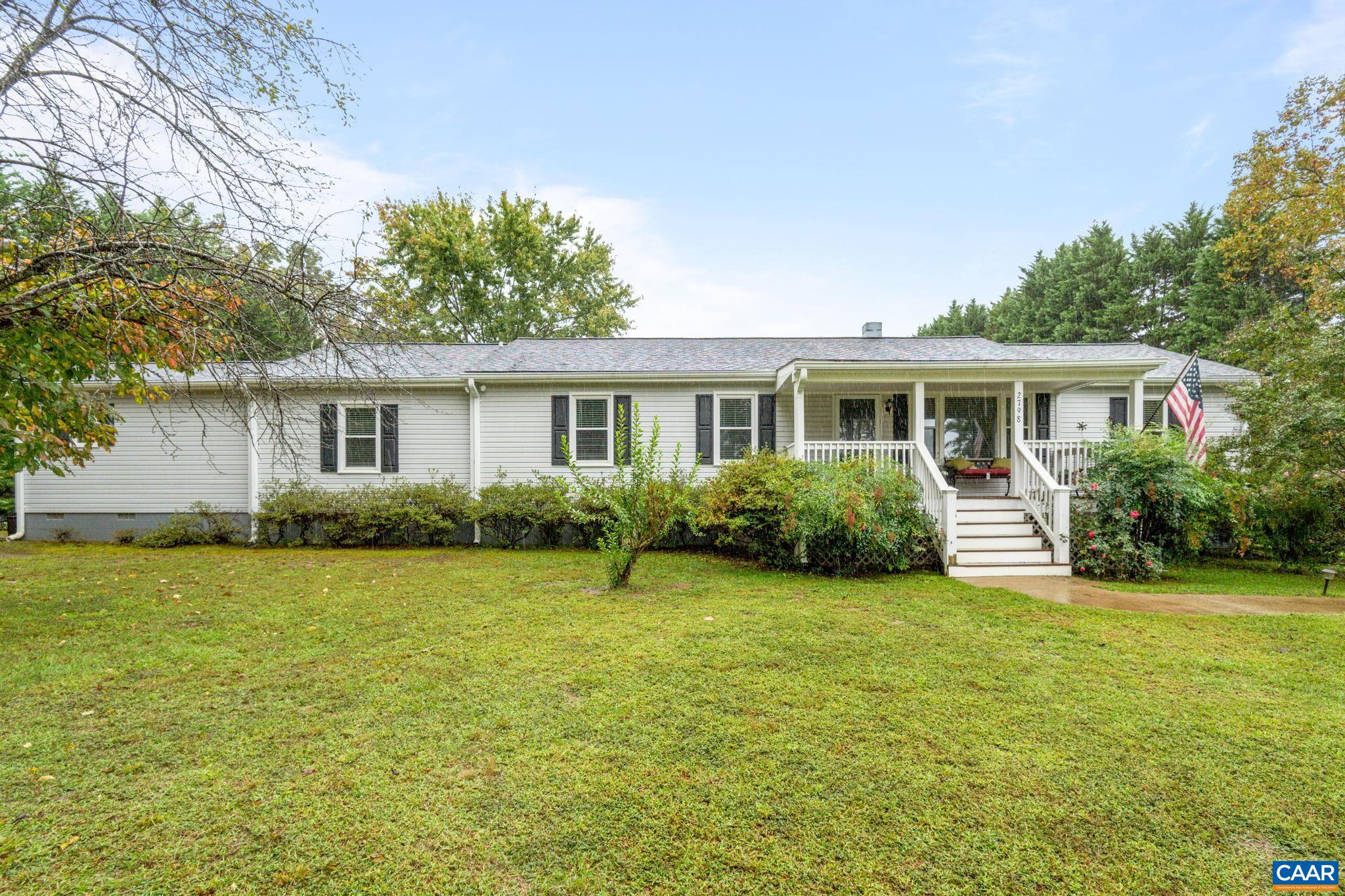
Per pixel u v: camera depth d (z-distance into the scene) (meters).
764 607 6.93
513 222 27.00
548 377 12.60
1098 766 3.31
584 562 10.41
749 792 3.04
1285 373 9.98
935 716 3.94
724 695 4.29
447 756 3.41
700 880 2.42
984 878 2.44
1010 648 5.40
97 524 13.01
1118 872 2.48
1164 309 31.77
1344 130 16.59
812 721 3.86
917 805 2.94
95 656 5.14
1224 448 10.49
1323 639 5.69
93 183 5.67
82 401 7.28
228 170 6.14
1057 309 35.66
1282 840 2.69
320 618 6.41
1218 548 11.15
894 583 8.47
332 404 12.91
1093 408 13.52
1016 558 9.30
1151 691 4.38
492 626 6.08
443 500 12.19
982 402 13.16
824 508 8.75
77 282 5.50
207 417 12.95
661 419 12.98
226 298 6.33
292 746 3.53
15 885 2.36
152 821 2.79
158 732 3.71
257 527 12.56
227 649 5.36
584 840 2.68
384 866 2.50
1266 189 18.02
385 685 4.49
